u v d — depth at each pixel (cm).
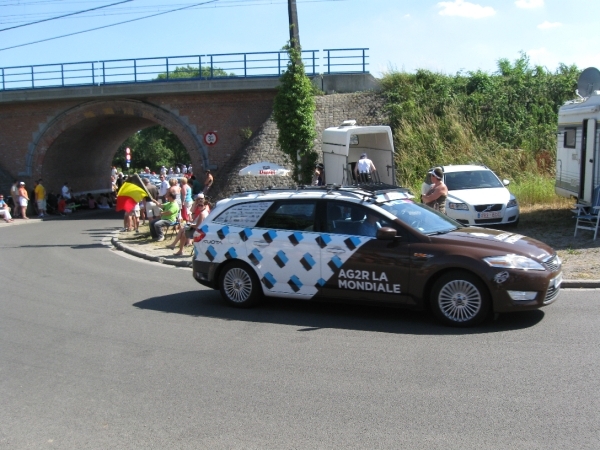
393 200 834
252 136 2834
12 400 547
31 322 836
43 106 3178
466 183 1580
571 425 450
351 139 2045
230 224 883
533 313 782
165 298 972
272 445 436
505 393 517
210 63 2958
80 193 3941
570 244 1235
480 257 714
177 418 493
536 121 2522
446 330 723
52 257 1515
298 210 836
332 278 796
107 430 475
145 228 2064
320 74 2900
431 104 2622
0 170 3219
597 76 1493
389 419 473
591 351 621
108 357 665
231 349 679
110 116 3256
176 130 3042
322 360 627
